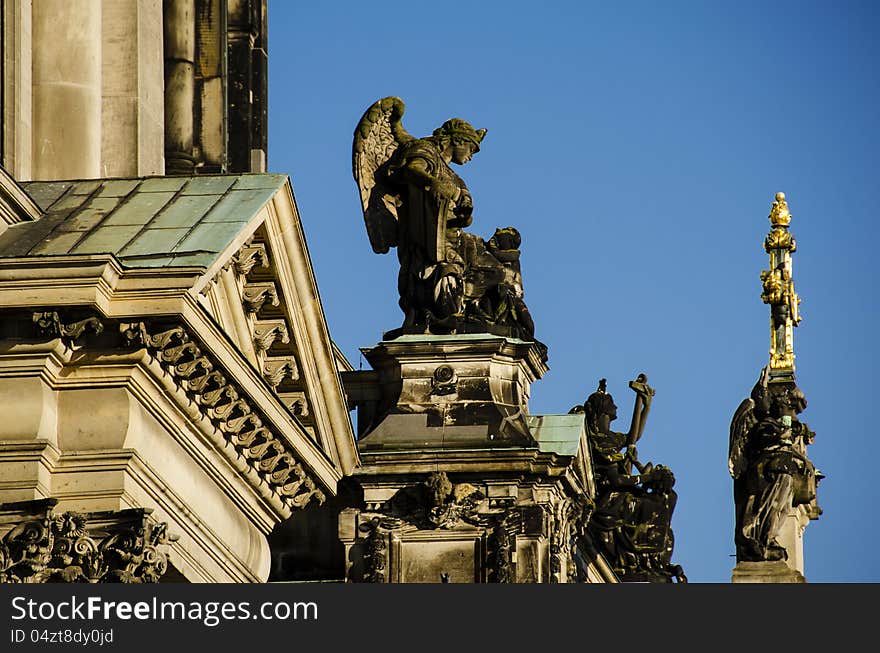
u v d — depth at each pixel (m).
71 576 120.81
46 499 120.94
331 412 139.75
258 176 132.50
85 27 153.75
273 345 135.12
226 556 135.50
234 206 129.62
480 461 165.75
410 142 172.62
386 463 166.00
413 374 168.62
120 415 124.19
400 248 172.00
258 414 132.88
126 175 157.00
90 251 124.50
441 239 171.00
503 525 165.00
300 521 167.62
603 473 196.50
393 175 172.38
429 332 170.25
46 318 121.88
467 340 168.88
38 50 153.12
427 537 165.38
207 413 130.12
